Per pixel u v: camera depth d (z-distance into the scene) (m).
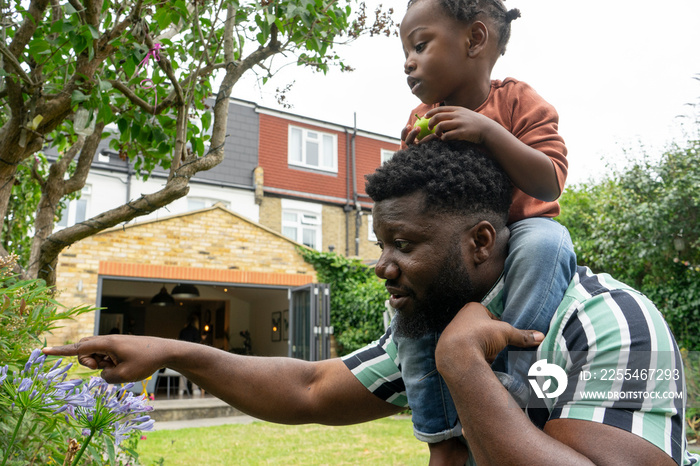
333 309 10.91
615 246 7.03
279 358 1.14
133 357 0.96
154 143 2.66
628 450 0.66
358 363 1.12
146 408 1.09
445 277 0.82
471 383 0.68
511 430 0.65
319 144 15.43
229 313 16.02
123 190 12.30
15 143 2.11
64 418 1.11
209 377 1.05
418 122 1.00
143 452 5.35
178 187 2.16
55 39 2.10
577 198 8.77
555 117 1.05
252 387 1.07
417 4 1.09
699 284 6.18
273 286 10.79
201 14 2.57
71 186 2.73
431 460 1.00
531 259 0.86
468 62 1.06
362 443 5.97
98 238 9.33
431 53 1.05
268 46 2.54
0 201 2.14
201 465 4.81
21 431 1.16
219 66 2.40
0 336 1.20
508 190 0.92
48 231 2.64
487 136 0.90
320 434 6.61
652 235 6.56
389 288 0.86
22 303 1.24
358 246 15.08
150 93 2.64
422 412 0.99
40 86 2.12
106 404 0.99
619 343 0.74
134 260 9.59
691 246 6.29
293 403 1.09
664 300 6.55
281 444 5.93
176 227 10.05
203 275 10.13
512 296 0.85
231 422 8.05
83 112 2.22
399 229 0.82
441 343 0.74
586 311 0.81
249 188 13.91
